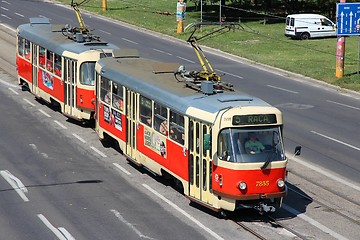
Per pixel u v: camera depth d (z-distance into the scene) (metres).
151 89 32.16
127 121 35.06
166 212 28.52
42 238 25.64
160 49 75.81
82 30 47.62
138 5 111.94
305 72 64.12
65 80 44.62
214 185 26.98
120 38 82.00
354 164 35.72
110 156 37.38
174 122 29.75
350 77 61.59
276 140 27.20
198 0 100.75
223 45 79.50
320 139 40.75
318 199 30.41
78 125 44.34
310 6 111.69
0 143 39.56
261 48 78.06
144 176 33.75
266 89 56.84
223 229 26.56
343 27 60.53
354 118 46.91
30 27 53.78
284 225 27.08
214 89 29.58
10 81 58.69
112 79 36.62
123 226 26.84
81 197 30.41
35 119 45.66
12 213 28.34
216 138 26.73
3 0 113.50
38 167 35.06
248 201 27.08
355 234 26.39
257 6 113.50
